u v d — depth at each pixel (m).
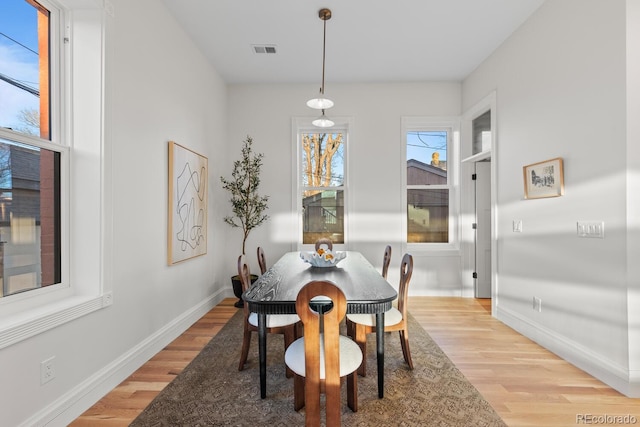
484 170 4.10
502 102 3.24
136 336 2.26
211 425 1.65
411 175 4.36
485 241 4.12
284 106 4.27
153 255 2.48
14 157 1.58
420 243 4.34
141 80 2.32
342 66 3.79
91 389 1.82
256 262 4.26
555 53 2.49
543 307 2.63
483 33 3.09
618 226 1.96
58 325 1.60
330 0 2.62
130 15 2.19
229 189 4.02
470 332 2.94
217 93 3.90
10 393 1.39
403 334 2.23
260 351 1.86
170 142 2.70
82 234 1.90
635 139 1.90
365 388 1.99
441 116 4.22
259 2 2.63
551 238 2.54
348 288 1.92
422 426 1.64
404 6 2.70
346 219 4.30
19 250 1.60
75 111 1.90
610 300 2.02
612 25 1.99
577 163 2.27
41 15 1.76
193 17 2.83
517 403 1.84
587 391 1.97
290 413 1.74
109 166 1.95
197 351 2.53
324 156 4.40
